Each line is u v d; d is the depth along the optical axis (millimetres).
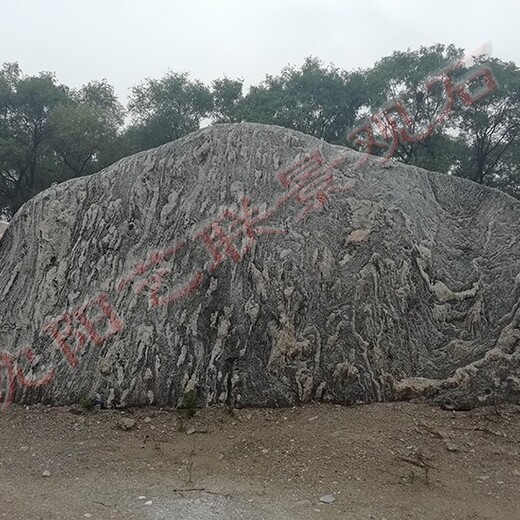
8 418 5750
